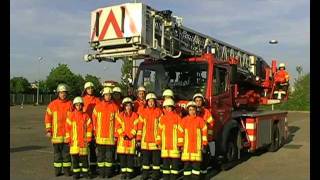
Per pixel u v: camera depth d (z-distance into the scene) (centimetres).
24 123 2641
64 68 7125
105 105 933
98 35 951
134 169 969
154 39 936
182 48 1041
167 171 872
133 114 918
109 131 928
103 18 945
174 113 871
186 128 849
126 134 912
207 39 1182
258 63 1535
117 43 923
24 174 960
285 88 1683
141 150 915
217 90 1002
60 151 952
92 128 932
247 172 1038
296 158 1288
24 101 6384
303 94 4950
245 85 1405
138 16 902
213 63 988
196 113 867
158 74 1027
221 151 1005
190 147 846
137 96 1028
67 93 973
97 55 959
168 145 866
